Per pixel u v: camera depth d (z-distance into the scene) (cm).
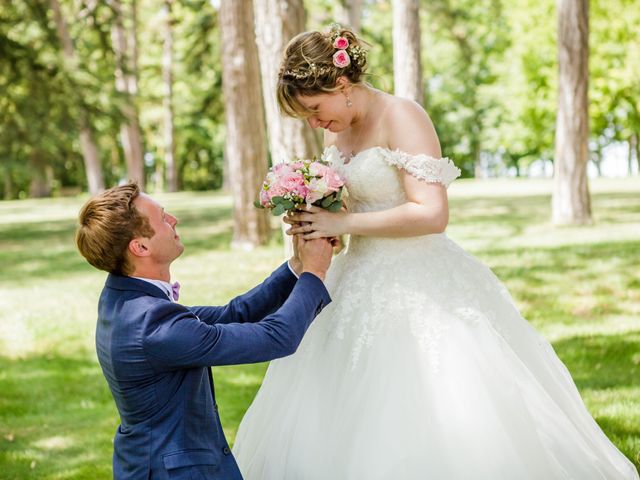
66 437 395
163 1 2580
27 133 1331
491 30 2867
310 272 231
